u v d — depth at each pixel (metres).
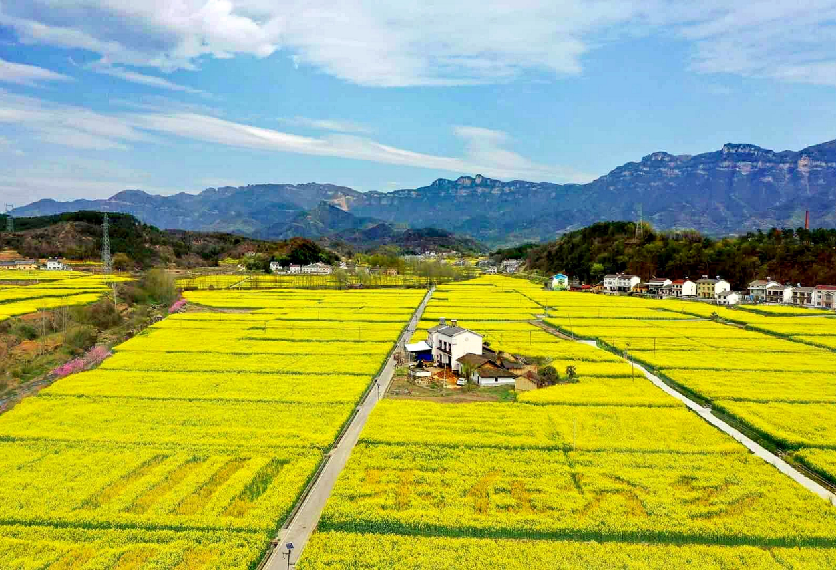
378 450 56.75
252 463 53.75
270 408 71.12
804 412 70.62
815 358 103.69
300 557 39.22
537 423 65.06
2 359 101.50
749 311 173.50
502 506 45.84
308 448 57.72
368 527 42.97
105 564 37.91
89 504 46.16
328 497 48.09
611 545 40.56
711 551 39.72
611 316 160.25
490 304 187.12
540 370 85.75
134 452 56.38
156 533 41.53
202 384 82.56
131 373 89.06
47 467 52.88
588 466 53.41
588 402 73.56
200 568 37.44
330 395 76.88
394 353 109.00
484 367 86.69
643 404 73.12
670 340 122.31
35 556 38.94
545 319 152.88
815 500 46.91
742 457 55.56
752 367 96.19
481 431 62.41
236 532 41.88
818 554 39.28
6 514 44.22
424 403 73.00
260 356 102.44
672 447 58.06
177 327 135.62
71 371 93.31
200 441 59.34
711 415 72.31
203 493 48.06
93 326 133.88
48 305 144.12
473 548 40.06
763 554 39.31
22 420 66.06
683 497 47.03
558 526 42.50
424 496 47.78
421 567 38.00
